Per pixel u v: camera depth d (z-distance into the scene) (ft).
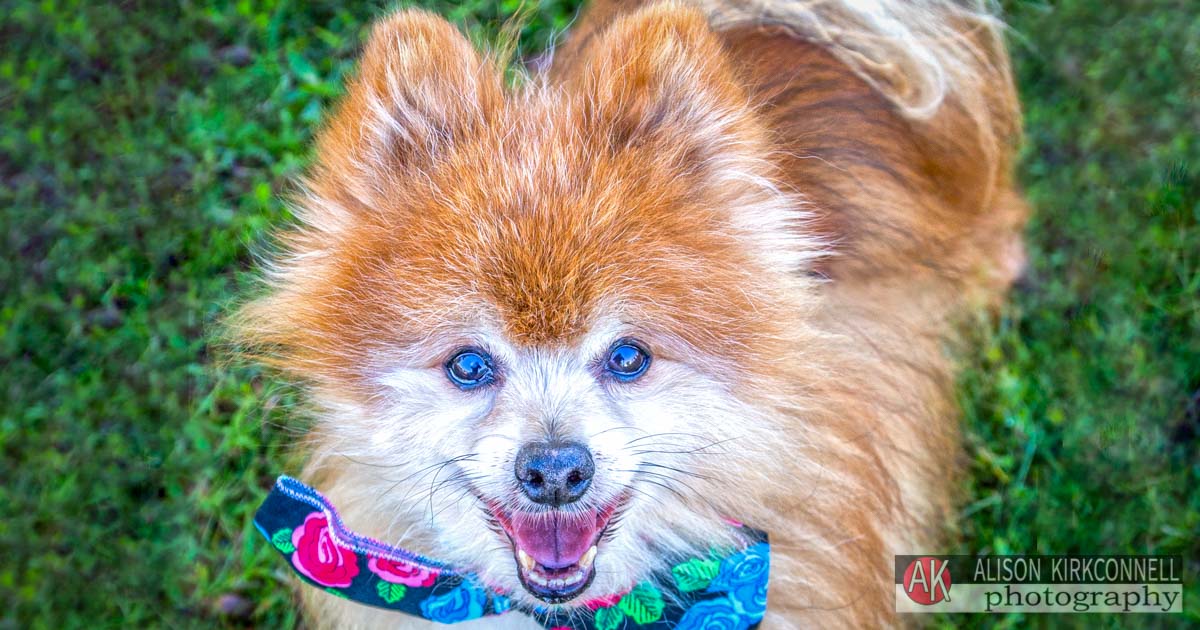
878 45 2.11
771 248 1.83
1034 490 2.42
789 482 1.87
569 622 1.90
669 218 1.76
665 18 1.82
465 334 1.75
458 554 1.88
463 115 1.81
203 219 2.54
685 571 1.86
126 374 2.46
